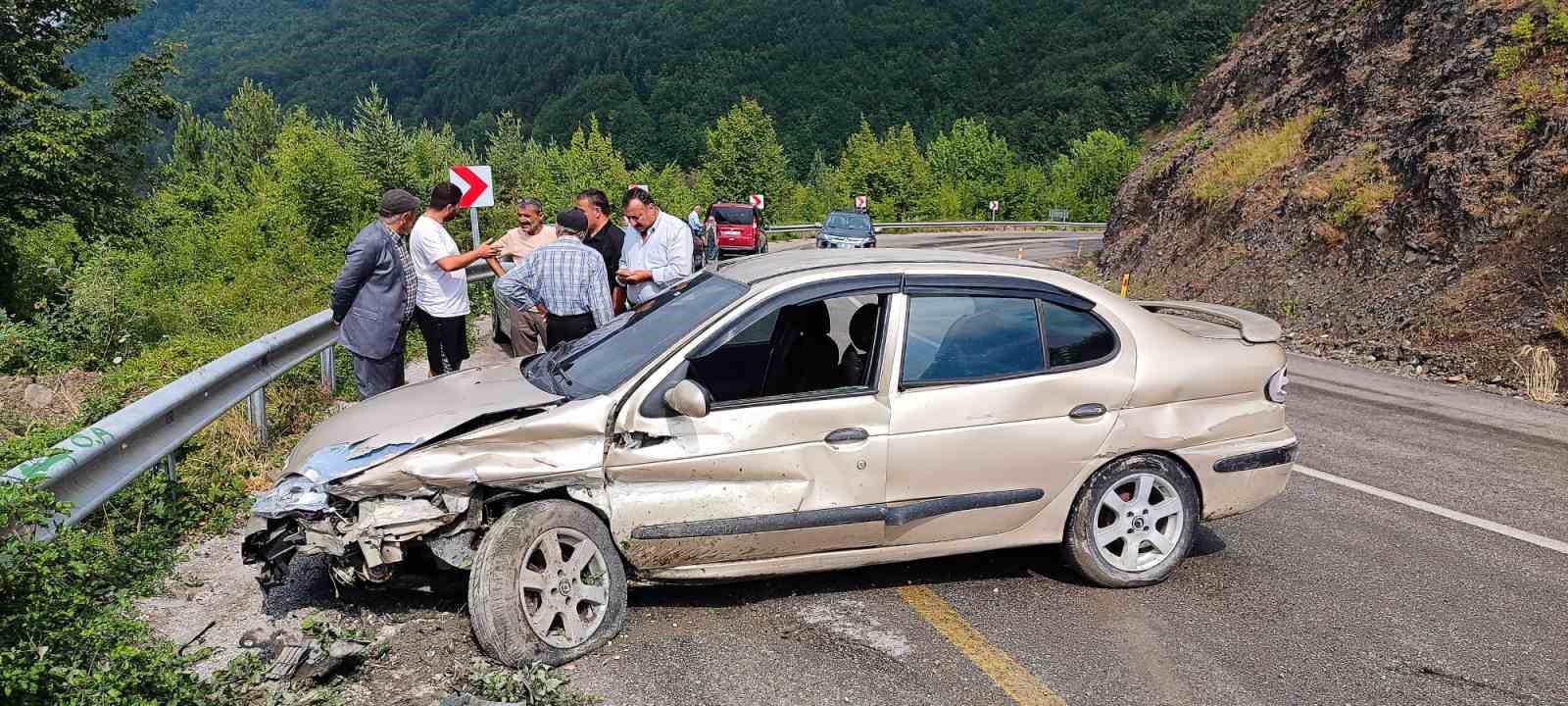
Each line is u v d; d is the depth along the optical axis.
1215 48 144.00
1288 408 9.55
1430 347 12.47
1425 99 16.69
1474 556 5.55
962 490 4.71
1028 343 4.83
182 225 24.50
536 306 7.63
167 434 5.62
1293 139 19.94
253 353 6.95
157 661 3.54
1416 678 4.16
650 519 4.30
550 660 4.09
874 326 4.65
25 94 18.81
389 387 7.12
